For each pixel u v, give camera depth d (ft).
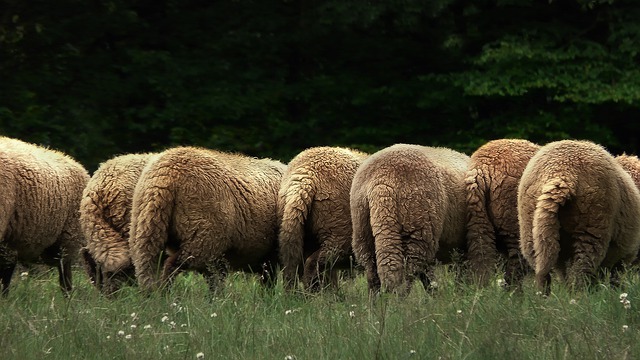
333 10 188.34
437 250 85.20
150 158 91.50
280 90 191.31
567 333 59.26
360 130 193.88
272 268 95.50
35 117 179.73
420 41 202.90
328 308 69.82
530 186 81.25
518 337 58.70
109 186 90.12
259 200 91.45
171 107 184.14
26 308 72.84
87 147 181.68
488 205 90.99
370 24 193.88
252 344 59.57
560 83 185.47
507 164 91.25
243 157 93.40
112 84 187.11
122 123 187.52
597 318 63.67
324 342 58.95
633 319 65.31
